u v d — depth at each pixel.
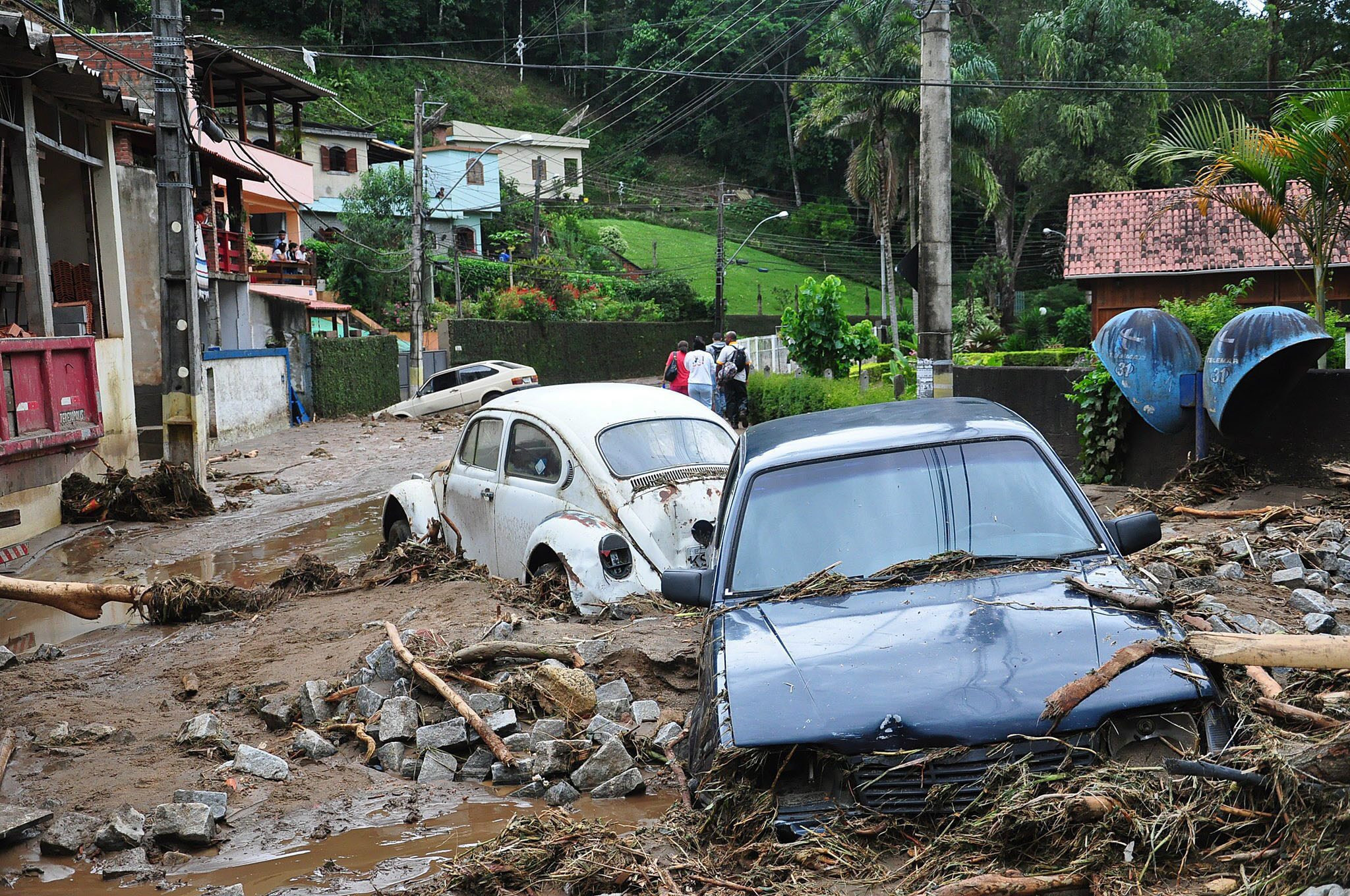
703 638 4.63
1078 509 4.80
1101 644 3.91
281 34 88.62
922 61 13.57
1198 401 10.47
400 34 95.06
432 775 5.34
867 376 26.94
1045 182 63.19
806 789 3.79
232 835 4.75
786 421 6.01
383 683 6.39
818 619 4.34
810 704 3.82
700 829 3.86
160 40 15.73
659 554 7.47
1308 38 60.75
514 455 8.55
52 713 6.39
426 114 85.25
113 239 16.27
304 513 15.02
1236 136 11.95
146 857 4.52
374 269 43.56
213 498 16.17
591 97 97.38
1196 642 3.86
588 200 89.75
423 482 9.93
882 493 4.94
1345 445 9.93
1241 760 3.47
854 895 3.37
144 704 6.62
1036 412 14.29
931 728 3.64
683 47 87.50
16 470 12.26
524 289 49.56
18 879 4.41
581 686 5.71
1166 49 60.97
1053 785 3.50
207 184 29.59
